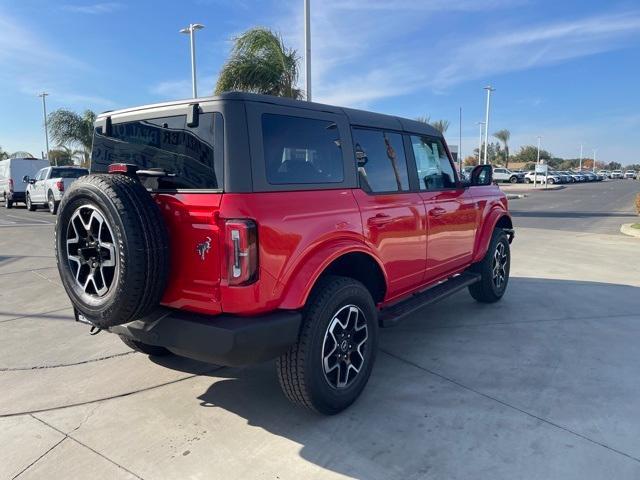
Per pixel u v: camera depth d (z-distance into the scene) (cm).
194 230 306
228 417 361
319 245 338
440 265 504
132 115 360
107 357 472
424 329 541
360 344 372
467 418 355
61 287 736
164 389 406
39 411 371
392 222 412
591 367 438
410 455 312
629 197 3403
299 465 304
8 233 1336
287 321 316
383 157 425
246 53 1379
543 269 849
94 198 300
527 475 292
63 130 3341
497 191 641
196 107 313
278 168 323
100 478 293
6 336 530
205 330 302
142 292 297
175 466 304
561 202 2909
